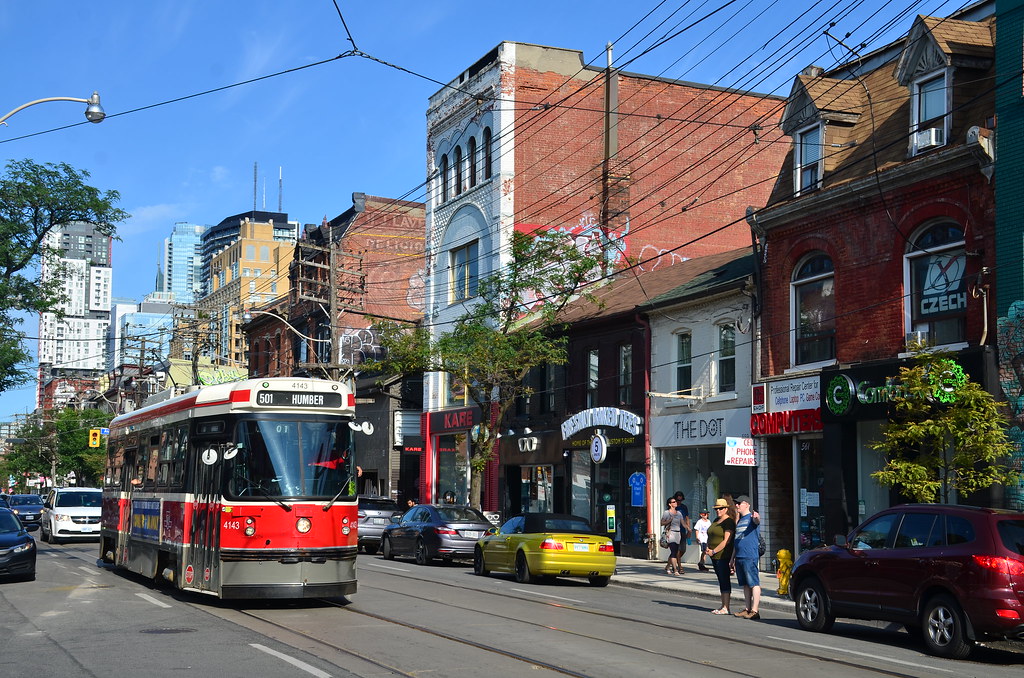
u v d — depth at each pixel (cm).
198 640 1243
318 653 1145
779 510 2469
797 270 2445
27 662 1088
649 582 2236
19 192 2984
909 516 1338
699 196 4006
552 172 3897
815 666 1108
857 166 2283
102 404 10788
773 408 2428
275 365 6159
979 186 1941
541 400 3581
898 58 2178
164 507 1841
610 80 3959
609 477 3170
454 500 3778
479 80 4034
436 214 4306
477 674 1021
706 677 1019
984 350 1867
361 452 4903
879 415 2086
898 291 2112
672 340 2923
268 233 13312
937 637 1235
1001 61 1922
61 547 3434
